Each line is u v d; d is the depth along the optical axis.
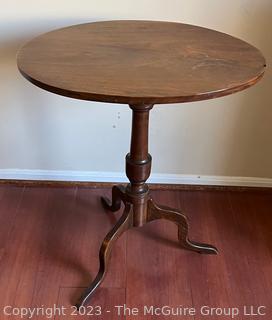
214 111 1.65
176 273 1.46
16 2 1.44
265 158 1.77
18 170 1.83
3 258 1.49
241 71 1.04
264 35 1.48
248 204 1.77
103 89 0.94
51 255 1.51
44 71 1.02
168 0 1.43
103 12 1.46
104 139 1.73
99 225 1.65
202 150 1.76
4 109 1.66
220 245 1.57
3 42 1.51
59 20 1.48
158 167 1.81
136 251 1.53
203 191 1.83
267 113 1.65
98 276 1.37
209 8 1.45
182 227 1.47
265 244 1.58
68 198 1.78
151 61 1.09
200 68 1.05
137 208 1.40
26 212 1.70
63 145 1.76
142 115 1.21
